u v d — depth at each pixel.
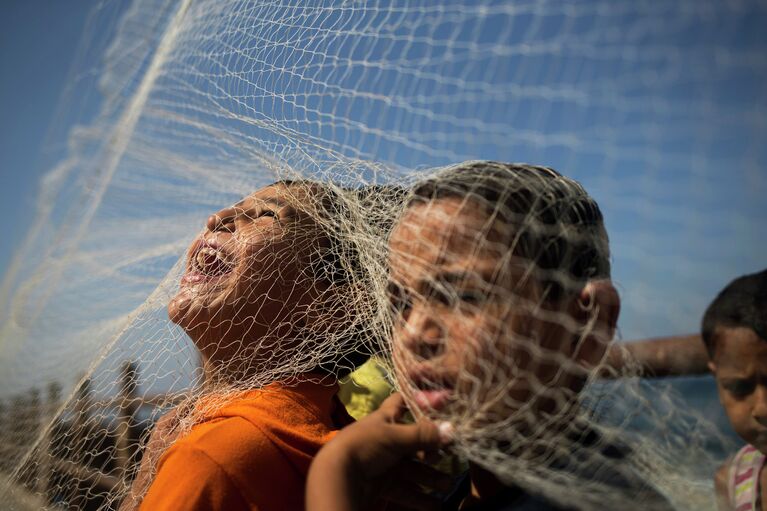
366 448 0.87
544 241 0.83
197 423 1.23
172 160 1.66
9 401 1.76
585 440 0.86
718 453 0.79
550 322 0.83
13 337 1.77
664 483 0.83
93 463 1.61
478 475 1.01
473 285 0.83
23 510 1.53
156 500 1.08
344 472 0.85
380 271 1.11
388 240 1.05
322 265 1.33
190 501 1.06
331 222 1.32
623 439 0.81
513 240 0.84
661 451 0.80
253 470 1.10
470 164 0.98
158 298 1.46
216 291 1.31
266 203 1.37
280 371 1.28
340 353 1.36
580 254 0.87
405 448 0.86
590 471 0.82
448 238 0.87
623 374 0.81
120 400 1.50
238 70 1.43
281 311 1.31
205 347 1.34
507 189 0.87
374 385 1.50
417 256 0.90
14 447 1.73
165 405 1.44
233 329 1.31
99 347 1.63
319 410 1.27
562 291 0.83
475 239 0.85
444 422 0.87
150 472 1.31
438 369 0.85
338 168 1.32
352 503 0.83
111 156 1.68
